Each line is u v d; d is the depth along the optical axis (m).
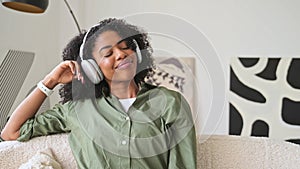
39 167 1.48
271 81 2.90
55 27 3.02
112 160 1.40
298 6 2.85
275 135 2.90
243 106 2.93
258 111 2.92
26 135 1.60
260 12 2.89
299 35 2.86
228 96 2.95
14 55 2.57
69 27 3.05
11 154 1.59
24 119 1.60
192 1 2.95
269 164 1.57
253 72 2.91
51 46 2.97
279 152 1.58
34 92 1.59
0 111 2.41
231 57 2.93
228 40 2.93
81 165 1.46
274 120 2.90
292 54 2.87
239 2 2.91
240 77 2.93
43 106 2.33
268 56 2.89
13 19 2.58
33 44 2.78
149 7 3.00
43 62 2.89
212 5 2.94
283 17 2.87
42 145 1.62
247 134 2.93
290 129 2.88
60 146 1.62
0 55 2.47
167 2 2.98
